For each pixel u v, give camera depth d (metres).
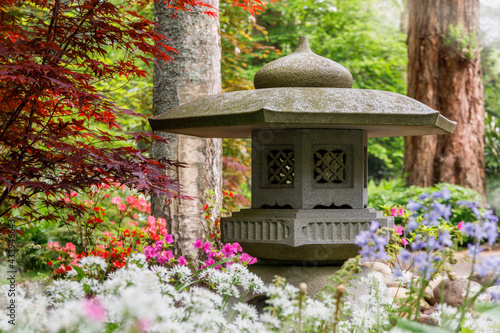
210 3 3.75
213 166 3.74
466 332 1.82
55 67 2.26
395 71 14.79
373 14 14.48
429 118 2.25
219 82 3.83
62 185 2.35
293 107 2.21
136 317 1.37
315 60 2.55
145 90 6.00
